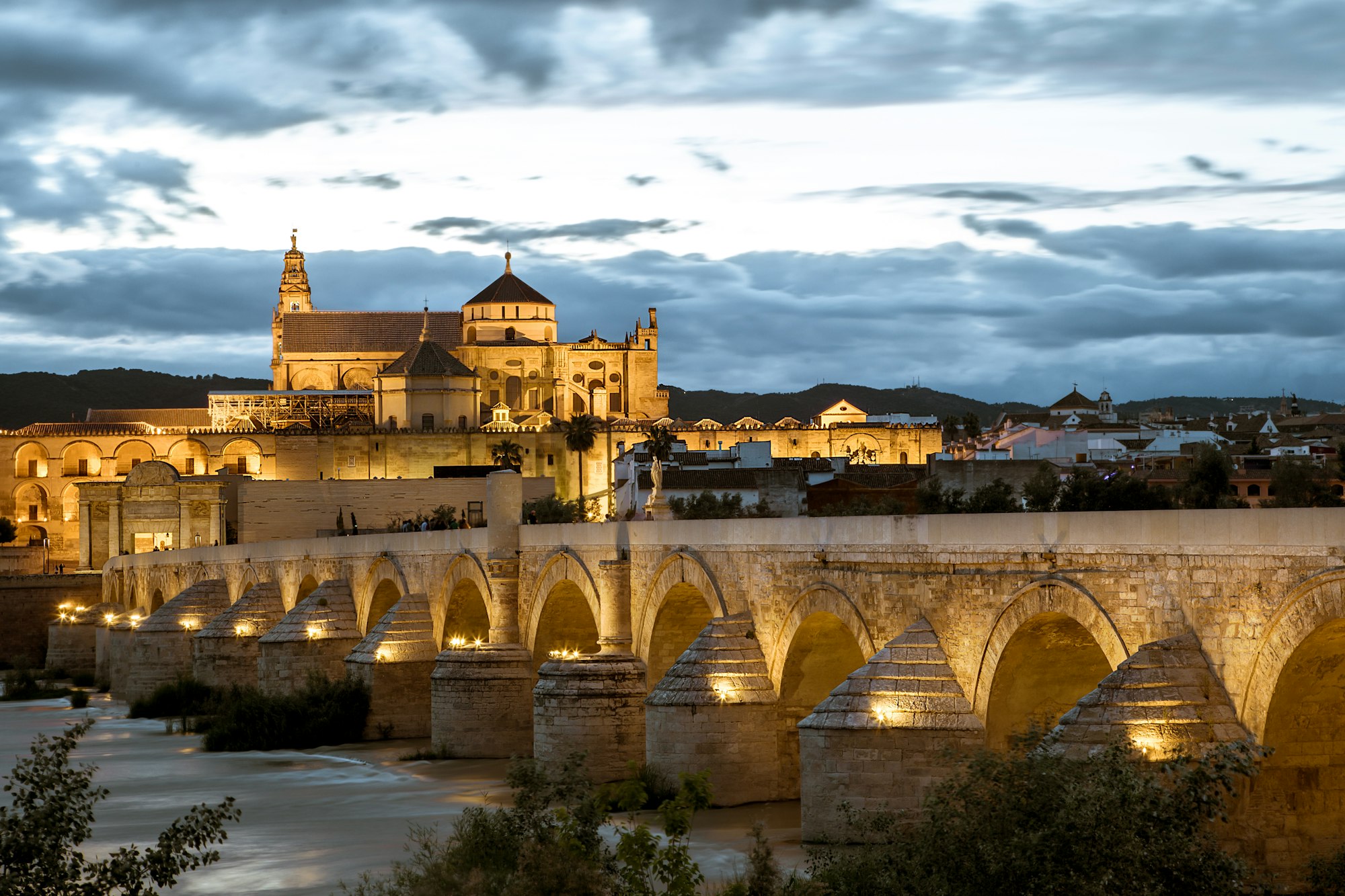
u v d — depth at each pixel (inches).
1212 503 4862.2
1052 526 1589.6
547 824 1508.4
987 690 1672.0
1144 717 1360.7
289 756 3132.4
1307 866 1333.7
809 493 6614.2
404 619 3366.1
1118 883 1139.3
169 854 1212.5
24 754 3275.1
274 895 1847.9
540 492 7790.4
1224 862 1170.6
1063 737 1380.4
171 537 7795.3
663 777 2098.9
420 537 3444.9
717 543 2239.2
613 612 2524.6
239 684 4227.4
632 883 1326.3
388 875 1907.0
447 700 2898.6
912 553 1798.7
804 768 1749.5
